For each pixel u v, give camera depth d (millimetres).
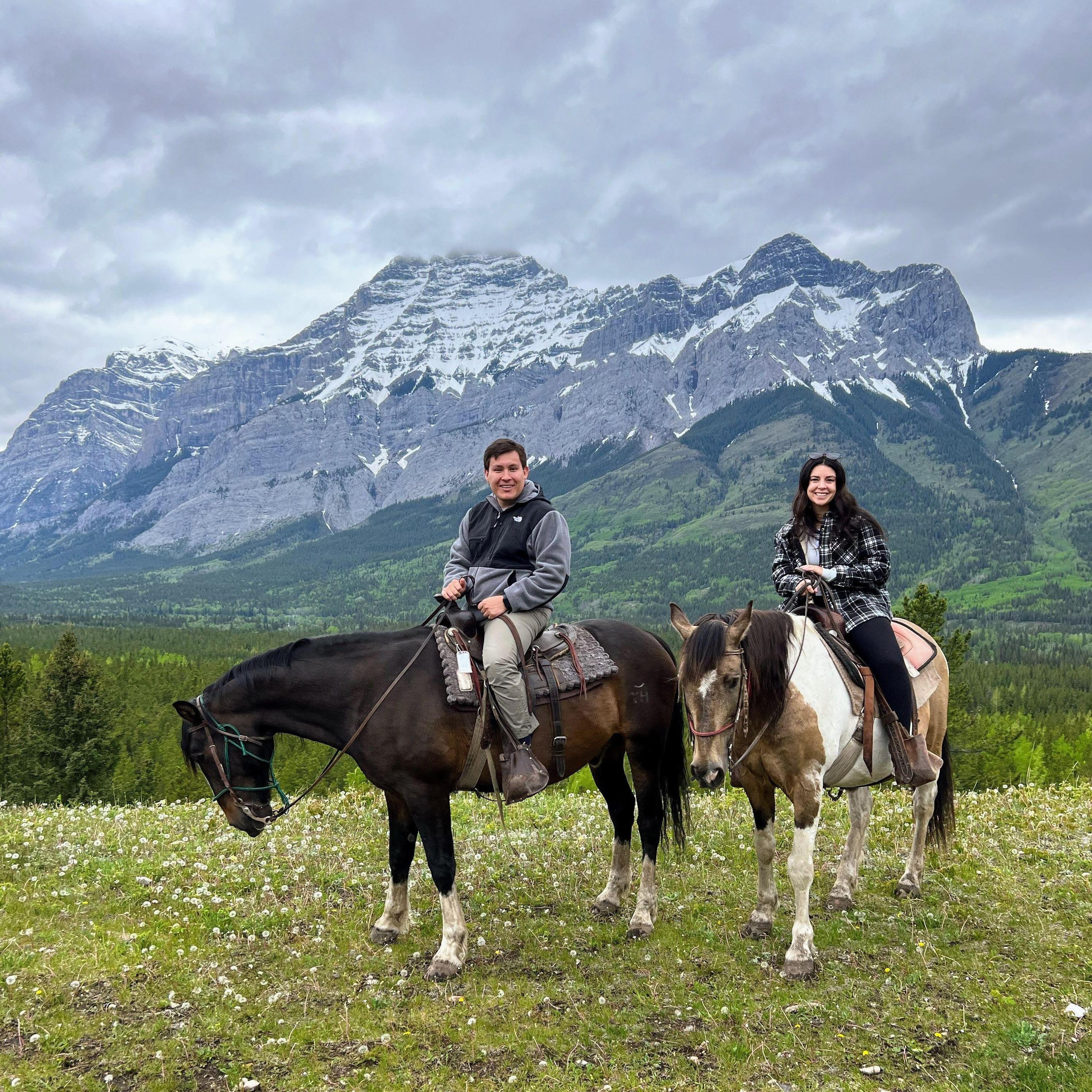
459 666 5992
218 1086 4551
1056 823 9742
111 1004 5277
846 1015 5223
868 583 6754
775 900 6531
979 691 82938
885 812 10172
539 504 6480
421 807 6008
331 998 5477
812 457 7031
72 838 8508
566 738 6309
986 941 6371
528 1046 4898
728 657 5707
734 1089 4520
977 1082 4559
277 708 6348
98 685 39594
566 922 6781
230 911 6805
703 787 5609
